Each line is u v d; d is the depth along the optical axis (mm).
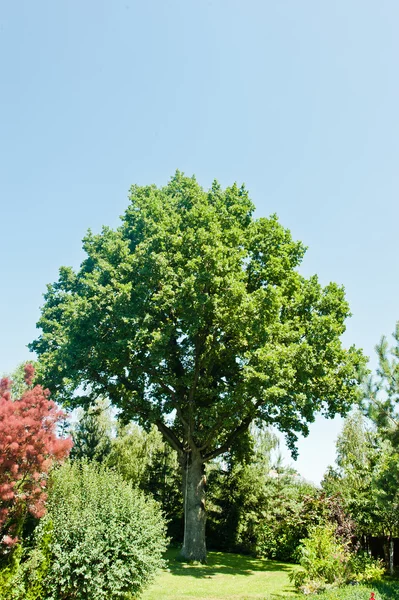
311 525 22609
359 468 24812
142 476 31172
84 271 27000
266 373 19250
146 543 11375
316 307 24219
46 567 9414
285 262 24391
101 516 10844
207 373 23859
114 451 32219
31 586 9188
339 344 22438
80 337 22047
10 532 9422
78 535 10148
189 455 23328
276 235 24453
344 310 24062
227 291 20297
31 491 9586
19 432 9539
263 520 28281
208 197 26047
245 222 25641
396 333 15008
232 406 19953
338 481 26516
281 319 23781
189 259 21656
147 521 11711
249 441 27938
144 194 26656
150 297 21766
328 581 14617
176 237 21859
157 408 22406
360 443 32719
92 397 24672
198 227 22391
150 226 22672
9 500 9414
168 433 24156
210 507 30594
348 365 22641
